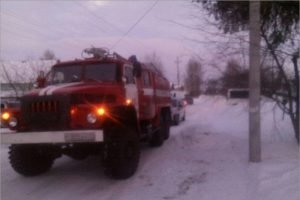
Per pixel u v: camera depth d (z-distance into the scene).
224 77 10.78
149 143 11.07
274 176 6.61
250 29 7.62
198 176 7.28
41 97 6.73
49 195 6.62
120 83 7.98
